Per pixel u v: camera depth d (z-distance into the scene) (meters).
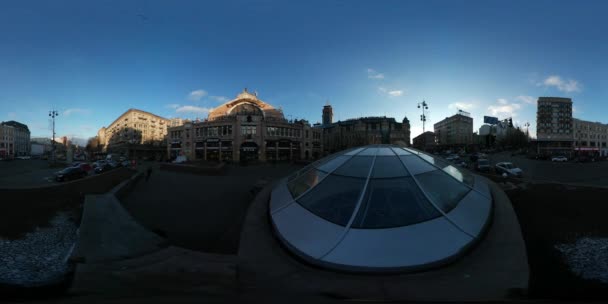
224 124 52.44
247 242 6.81
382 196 6.70
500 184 12.02
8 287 5.18
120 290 4.68
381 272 5.11
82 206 13.16
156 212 11.98
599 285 5.61
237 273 5.38
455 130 105.69
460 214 6.52
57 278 5.50
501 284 4.73
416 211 6.30
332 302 4.11
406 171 7.61
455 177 8.35
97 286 4.90
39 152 96.19
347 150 9.95
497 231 6.63
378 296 4.33
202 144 54.28
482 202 7.58
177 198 15.03
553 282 5.77
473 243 5.89
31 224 10.17
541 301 4.74
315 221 6.61
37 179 24.12
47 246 8.00
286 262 5.85
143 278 5.24
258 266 5.66
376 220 6.09
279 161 52.50
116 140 98.94
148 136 95.50
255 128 52.66
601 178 20.27
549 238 8.08
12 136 92.06
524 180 12.16
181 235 9.05
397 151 9.09
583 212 9.39
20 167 41.00
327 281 4.95
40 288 5.12
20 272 6.07
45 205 12.74
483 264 5.38
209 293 4.46
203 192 16.86
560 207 9.84
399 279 4.95
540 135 69.94
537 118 71.38
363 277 5.08
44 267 6.38
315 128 63.81
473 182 8.99
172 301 4.18
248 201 14.16
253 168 36.59
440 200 6.77
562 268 6.45
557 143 68.94
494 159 50.34
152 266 5.98
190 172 29.86
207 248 7.96
